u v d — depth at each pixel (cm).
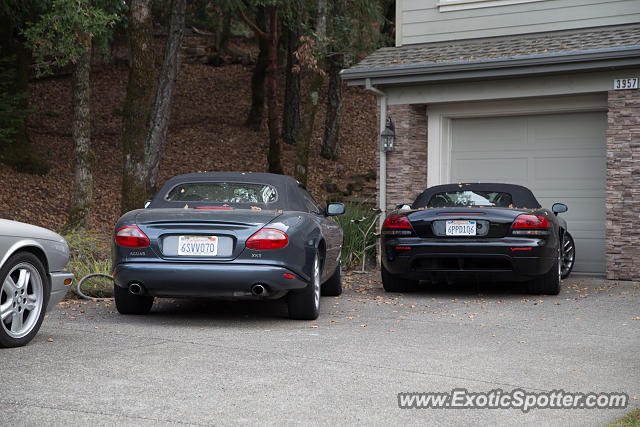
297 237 671
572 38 1162
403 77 1205
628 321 717
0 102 1861
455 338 620
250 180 761
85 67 1488
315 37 1638
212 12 2430
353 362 519
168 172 2219
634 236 1059
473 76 1150
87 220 1491
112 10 1459
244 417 384
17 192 1831
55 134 2492
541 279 899
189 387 441
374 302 852
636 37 1083
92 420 372
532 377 485
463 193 952
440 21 1330
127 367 490
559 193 1212
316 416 389
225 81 3369
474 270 868
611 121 1074
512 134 1248
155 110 1520
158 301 841
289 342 591
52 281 590
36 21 1969
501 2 1277
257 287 648
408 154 1248
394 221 898
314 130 2775
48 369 480
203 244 654
